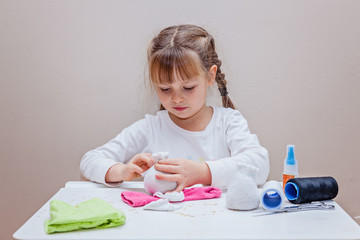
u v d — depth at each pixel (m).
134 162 1.09
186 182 1.01
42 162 1.60
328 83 1.52
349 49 1.51
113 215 0.74
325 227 0.74
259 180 1.12
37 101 1.57
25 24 1.54
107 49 1.53
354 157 1.55
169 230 0.73
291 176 1.03
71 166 1.59
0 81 1.57
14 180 1.61
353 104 1.53
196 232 0.71
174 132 1.34
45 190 1.61
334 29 1.50
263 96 1.53
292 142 1.55
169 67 1.13
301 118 1.54
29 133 1.59
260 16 1.50
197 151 1.32
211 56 1.29
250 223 0.76
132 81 1.54
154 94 1.52
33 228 0.74
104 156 1.27
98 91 1.55
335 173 1.56
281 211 0.84
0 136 1.59
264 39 1.51
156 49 1.19
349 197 1.57
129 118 1.56
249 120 1.54
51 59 1.55
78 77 1.55
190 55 1.15
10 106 1.58
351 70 1.51
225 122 1.33
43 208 0.87
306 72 1.52
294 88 1.53
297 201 0.90
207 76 1.25
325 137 1.55
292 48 1.51
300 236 0.69
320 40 1.50
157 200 0.87
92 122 1.57
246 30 1.50
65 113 1.57
